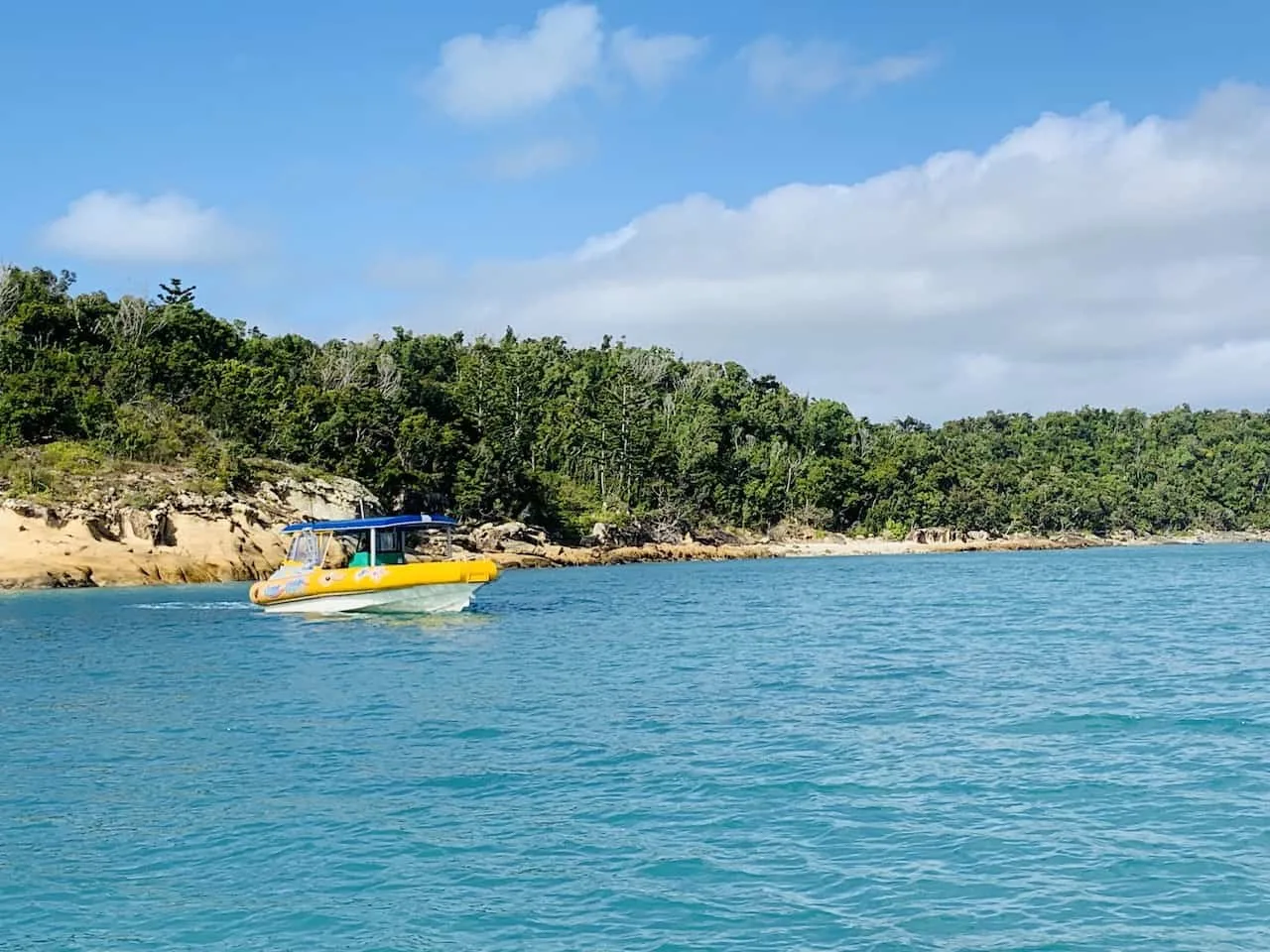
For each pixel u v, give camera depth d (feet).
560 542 367.45
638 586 222.07
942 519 515.50
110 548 220.64
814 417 546.26
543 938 34.47
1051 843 42.24
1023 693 75.97
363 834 44.62
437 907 37.04
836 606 163.22
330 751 59.47
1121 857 40.60
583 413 442.91
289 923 36.04
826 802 47.93
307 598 140.36
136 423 266.57
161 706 74.54
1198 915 35.35
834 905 36.55
